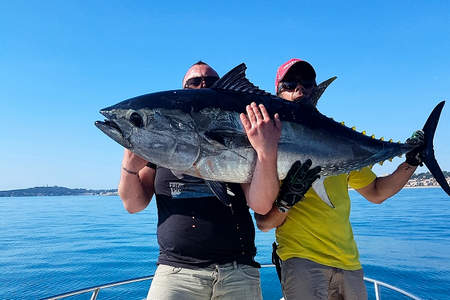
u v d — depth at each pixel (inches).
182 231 98.5
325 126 105.4
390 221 898.7
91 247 566.9
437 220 914.1
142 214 1359.5
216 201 100.9
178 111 93.1
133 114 92.4
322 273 105.0
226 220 99.9
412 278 341.1
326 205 109.0
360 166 110.2
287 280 109.3
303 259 106.0
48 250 549.6
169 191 103.5
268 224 106.9
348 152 107.3
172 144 92.8
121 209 1795.0
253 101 98.4
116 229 841.5
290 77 114.0
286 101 103.0
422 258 434.6
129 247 561.0
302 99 105.2
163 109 93.0
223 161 92.7
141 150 93.9
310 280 104.0
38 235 745.0
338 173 107.5
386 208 1423.5
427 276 346.6
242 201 105.3
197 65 120.6
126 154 104.2
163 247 100.9
